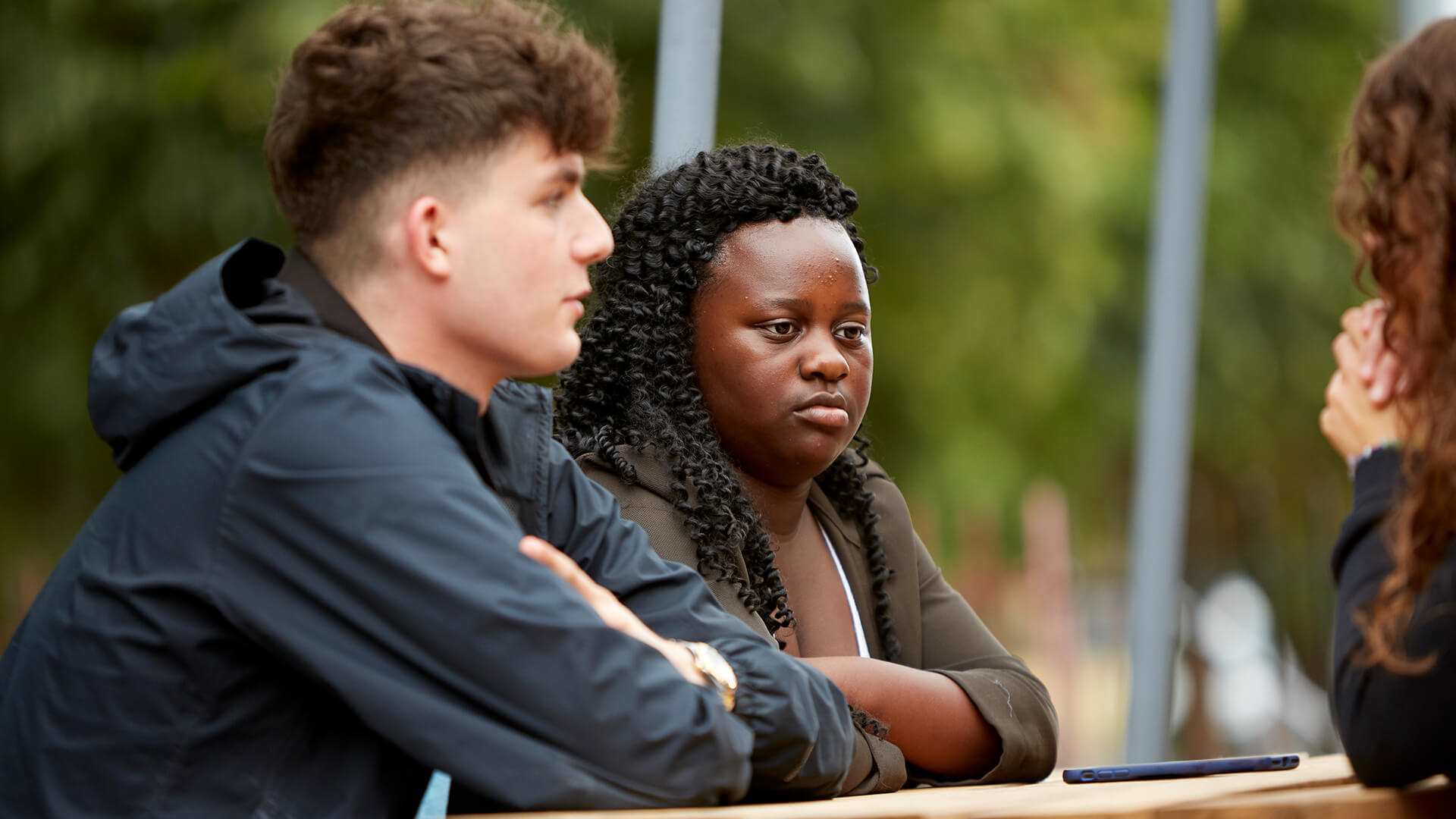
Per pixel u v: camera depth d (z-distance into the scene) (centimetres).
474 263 477
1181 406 1191
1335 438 537
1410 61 511
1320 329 2820
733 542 598
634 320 625
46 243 2055
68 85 1962
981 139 2197
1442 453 482
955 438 2350
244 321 463
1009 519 2719
